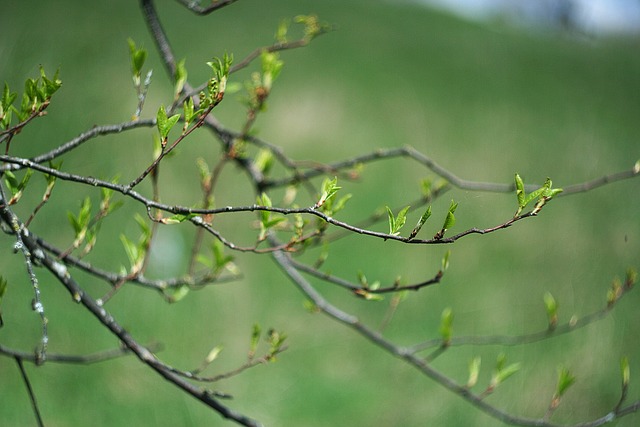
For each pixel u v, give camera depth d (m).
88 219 2.04
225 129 2.64
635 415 6.57
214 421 6.16
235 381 6.64
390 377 7.11
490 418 6.60
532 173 12.01
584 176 12.15
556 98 18.48
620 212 10.58
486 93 17.36
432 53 20.02
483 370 7.15
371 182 10.35
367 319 7.90
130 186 1.45
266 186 2.75
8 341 6.02
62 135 8.55
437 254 8.59
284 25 2.60
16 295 6.30
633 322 7.91
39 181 7.36
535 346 7.41
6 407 5.53
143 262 2.17
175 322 6.85
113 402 5.90
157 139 2.07
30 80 1.59
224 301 7.36
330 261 8.41
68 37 11.26
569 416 6.62
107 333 6.43
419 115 13.98
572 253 9.14
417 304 8.05
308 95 13.38
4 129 1.58
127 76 10.50
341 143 11.77
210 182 2.47
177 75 1.95
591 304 8.30
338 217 9.23
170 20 15.78
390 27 22.19
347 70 15.76
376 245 8.62
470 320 7.96
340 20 21.11
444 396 6.84
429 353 7.31
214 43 15.35
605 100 19.36
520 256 8.95
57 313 6.35
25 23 10.98
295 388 6.74
